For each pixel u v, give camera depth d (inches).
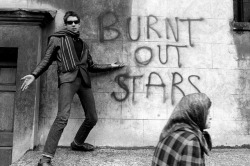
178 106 80.4
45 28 179.6
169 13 184.7
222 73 181.3
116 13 182.9
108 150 169.2
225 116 178.7
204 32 184.1
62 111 138.6
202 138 74.9
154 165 77.0
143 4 184.4
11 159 169.6
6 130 175.0
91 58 166.4
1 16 167.5
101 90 177.2
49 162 132.8
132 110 176.6
